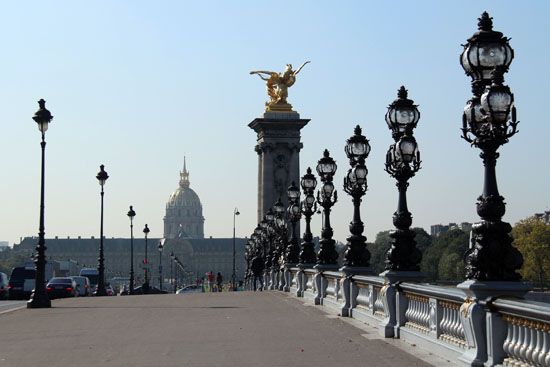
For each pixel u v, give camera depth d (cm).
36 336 3180
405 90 2748
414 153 2692
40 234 5394
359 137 3553
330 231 4619
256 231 11975
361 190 3562
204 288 15175
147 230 13875
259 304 4919
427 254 13250
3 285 8312
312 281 5112
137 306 5022
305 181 5547
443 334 2233
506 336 1783
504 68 1842
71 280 8594
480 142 1858
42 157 5484
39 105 5469
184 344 2752
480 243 1866
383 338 2709
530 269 13650
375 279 3059
